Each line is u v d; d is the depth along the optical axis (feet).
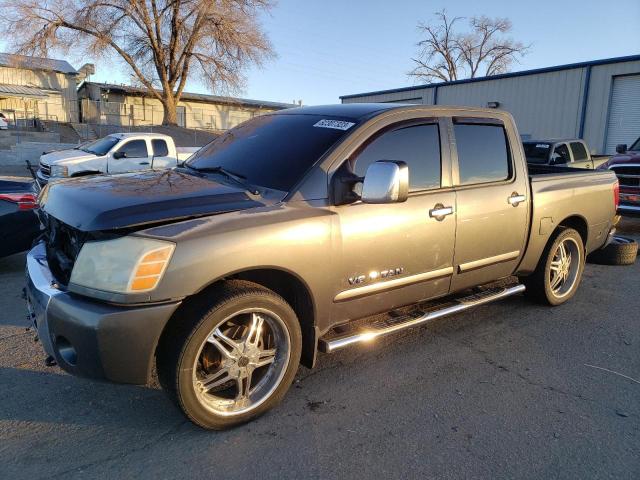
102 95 156.46
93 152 45.01
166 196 9.80
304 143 11.66
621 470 9.08
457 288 13.88
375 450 9.50
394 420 10.50
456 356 13.56
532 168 20.89
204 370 9.71
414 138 12.48
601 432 10.23
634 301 18.37
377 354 13.60
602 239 18.93
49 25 112.88
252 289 9.70
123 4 116.16
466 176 13.60
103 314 8.44
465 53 188.14
